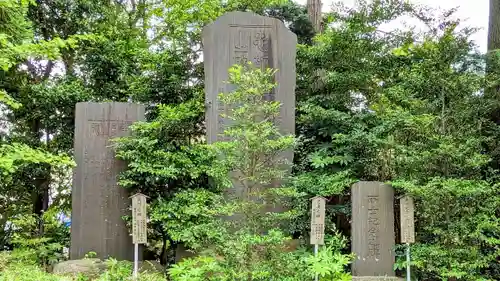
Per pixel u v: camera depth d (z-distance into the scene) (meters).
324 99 7.44
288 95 7.15
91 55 8.64
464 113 6.02
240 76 5.34
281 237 4.41
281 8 9.30
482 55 6.66
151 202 6.39
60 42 4.68
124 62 8.73
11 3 4.96
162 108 7.04
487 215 5.64
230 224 4.96
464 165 5.77
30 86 8.14
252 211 4.98
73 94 8.05
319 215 5.34
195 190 6.34
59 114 8.34
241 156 4.94
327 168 7.00
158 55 8.06
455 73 6.19
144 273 5.28
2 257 5.58
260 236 4.54
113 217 6.39
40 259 6.56
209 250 5.43
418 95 6.51
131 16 10.14
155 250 7.31
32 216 7.50
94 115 6.56
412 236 5.64
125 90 8.49
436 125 6.10
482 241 5.73
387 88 7.10
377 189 5.96
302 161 7.07
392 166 6.58
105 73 8.76
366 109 7.43
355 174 6.93
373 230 5.87
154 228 6.91
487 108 6.36
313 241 5.28
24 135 8.38
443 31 6.77
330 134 7.19
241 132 4.88
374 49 7.40
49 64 9.15
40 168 8.01
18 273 5.05
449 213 5.75
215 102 6.95
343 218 7.08
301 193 5.72
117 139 6.39
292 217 5.89
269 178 5.29
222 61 7.11
